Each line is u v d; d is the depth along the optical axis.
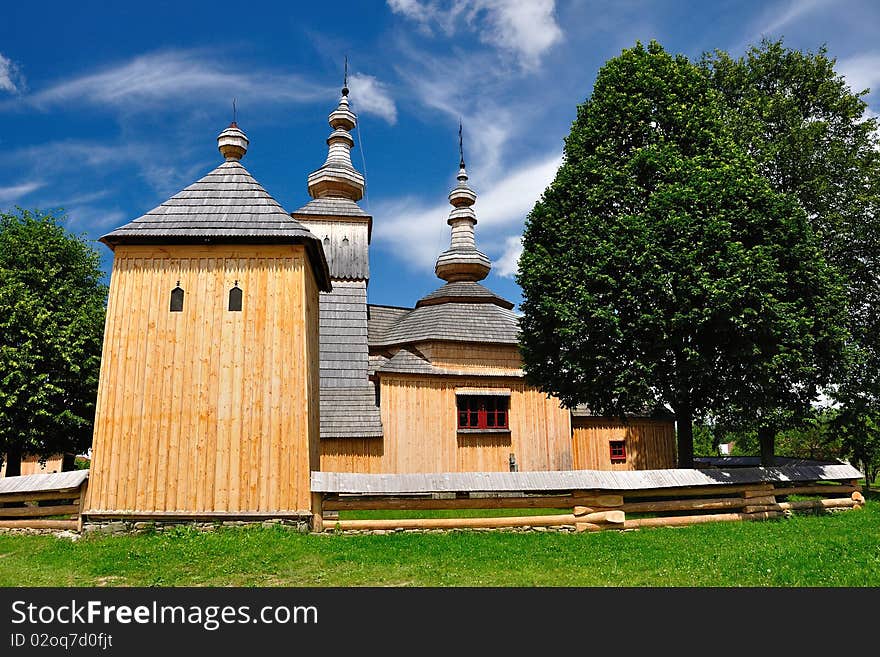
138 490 12.85
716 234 14.87
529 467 22.86
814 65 22.52
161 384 13.31
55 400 18.47
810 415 17.44
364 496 13.37
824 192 20.52
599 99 18.56
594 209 17.00
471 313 25.84
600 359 15.59
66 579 9.72
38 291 19.02
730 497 15.32
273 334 13.61
